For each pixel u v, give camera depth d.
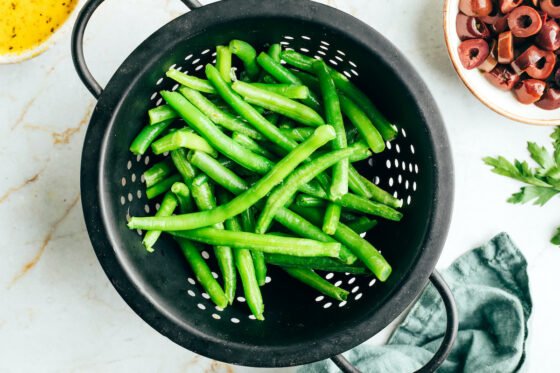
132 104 0.49
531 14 0.57
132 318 0.61
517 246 0.62
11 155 0.60
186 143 0.49
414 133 0.50
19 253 0.60
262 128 0.51
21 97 0.60
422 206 0.49
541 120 0.59
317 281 0.52
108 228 0.47
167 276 0.51
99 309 0.61
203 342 0.48
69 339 0.61
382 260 0.50
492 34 0.59
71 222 0.61
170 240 0.53
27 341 0.61
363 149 0.52
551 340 0.62
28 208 0.60
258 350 0.48
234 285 0.52
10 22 0.56
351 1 0.61
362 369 0.60
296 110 0.51
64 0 0.57
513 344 0.60
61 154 0.60
